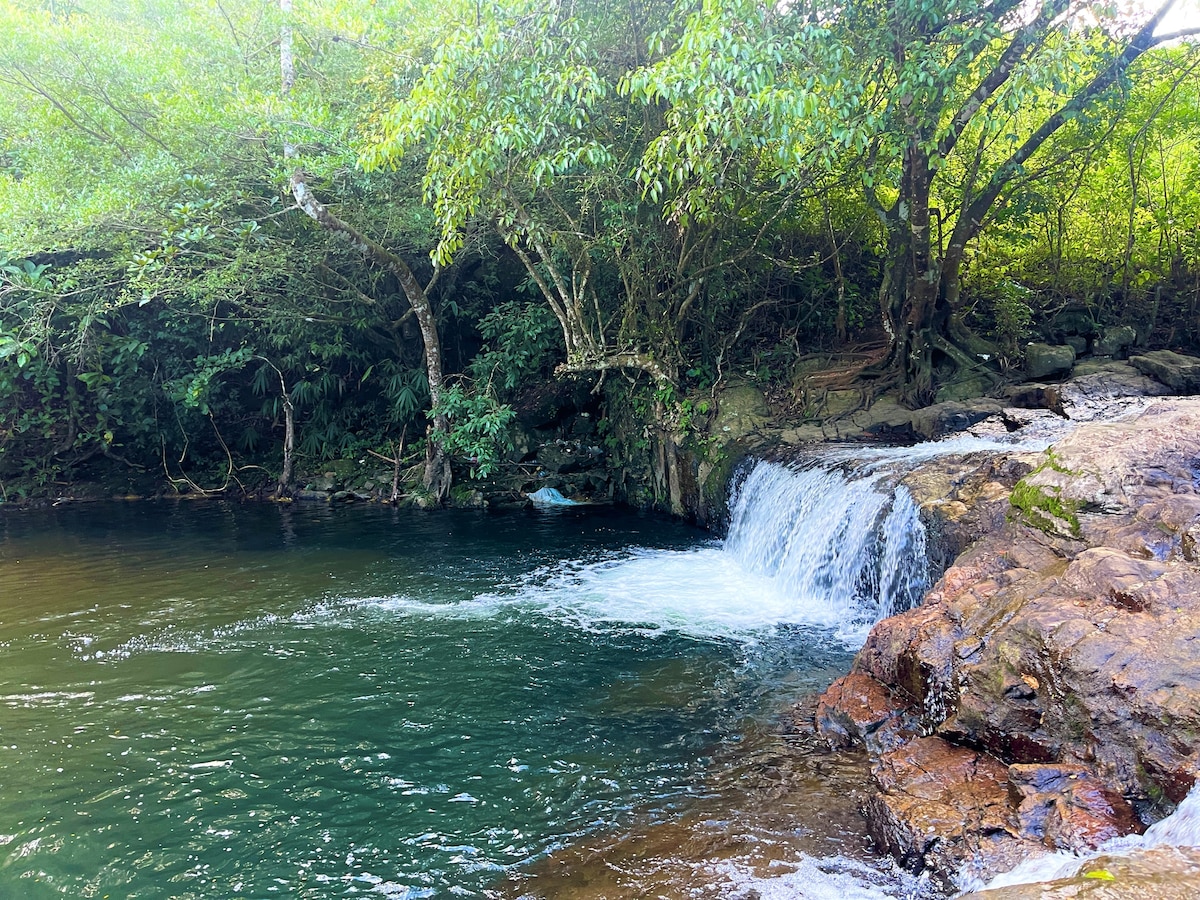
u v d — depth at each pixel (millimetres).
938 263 13211
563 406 17375
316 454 18344
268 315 17078
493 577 10430
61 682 6875
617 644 7758
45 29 11961
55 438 17859
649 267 14383
